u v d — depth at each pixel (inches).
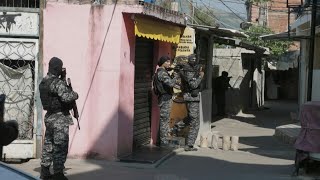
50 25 364.5
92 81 364.8
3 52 362.6
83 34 364.5
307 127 324.2
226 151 452.1
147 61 443.5
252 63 1011.3
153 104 454.0
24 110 368.8
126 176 320.5
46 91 293.4
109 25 361.4
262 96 1112.2
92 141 366.9
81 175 319.9
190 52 466.3
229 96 895.1
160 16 392.5
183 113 462.9
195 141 478.9
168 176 323.6
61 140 293.7
